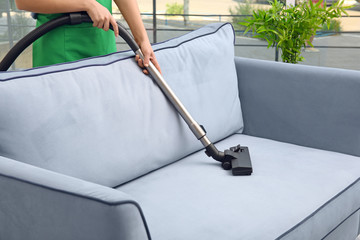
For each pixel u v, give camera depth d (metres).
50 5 1.48
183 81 1.63
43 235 0.94
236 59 1.90
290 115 1.79
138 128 1.43
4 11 2.84
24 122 1.19
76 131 1.28
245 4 3.00
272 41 2.14
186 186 1.39
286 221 1.23
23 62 2.88
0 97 1.16
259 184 1.40
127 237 0.85
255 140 1.79
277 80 1.80
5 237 1.01
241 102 1.89
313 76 1.74
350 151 1.69
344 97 1.69
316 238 1.31
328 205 1.36
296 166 1.54
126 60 1.50
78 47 1.63
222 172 1.49
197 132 1.53
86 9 1.50
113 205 0.83
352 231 1.64
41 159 1.21
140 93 1.47
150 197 1.32
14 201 0.96
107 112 1.36
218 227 1.17
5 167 0.98
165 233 1.14
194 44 1.73
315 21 2.06
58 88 1.27
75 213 0.87
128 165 1.39
